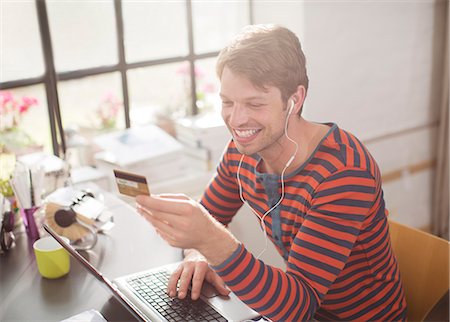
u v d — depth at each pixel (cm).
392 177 273
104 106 228
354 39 237
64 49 216
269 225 133
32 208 168
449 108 269
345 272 130
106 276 143
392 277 136
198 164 233
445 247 141
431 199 293
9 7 202
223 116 117
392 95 259
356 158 116
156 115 240
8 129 210
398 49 254
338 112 241
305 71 115
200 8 238
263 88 109
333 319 140
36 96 214
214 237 106
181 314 121
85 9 216
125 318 128
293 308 110
